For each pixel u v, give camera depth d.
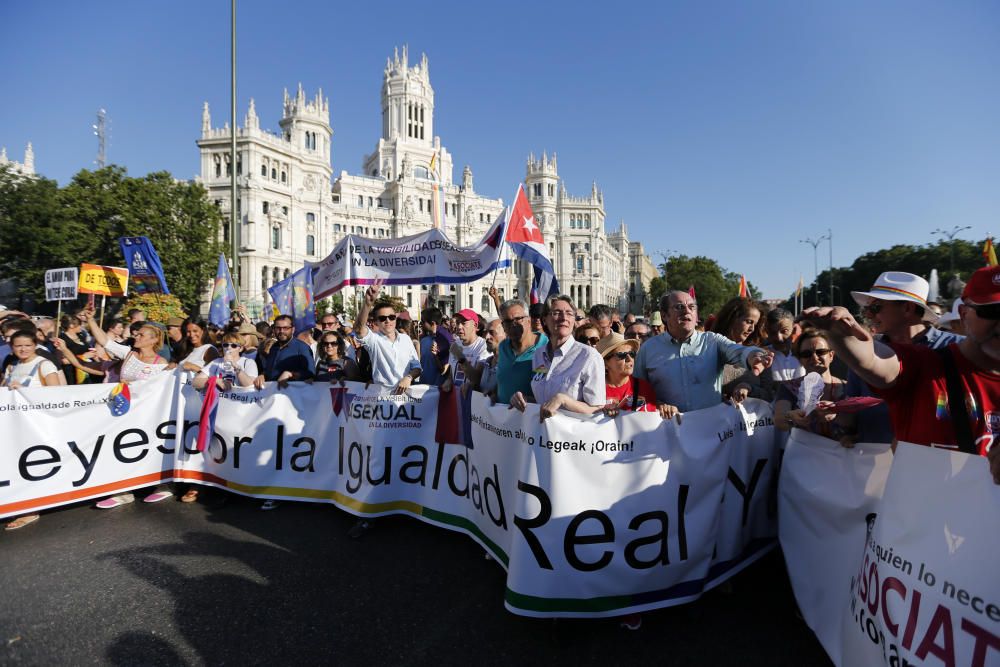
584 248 92.75
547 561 3.23
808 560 3.29
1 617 3.50
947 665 1.96
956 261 59.59
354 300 55.66
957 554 1.99
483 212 87.44
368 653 3.13
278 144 61.00
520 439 3.63
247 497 5.91
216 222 44.34
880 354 2.27
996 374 2.19
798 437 3.47
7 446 5.05
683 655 3.11
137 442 5.79
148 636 3.28
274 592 3.81
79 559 4.33
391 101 87.00
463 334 6.10
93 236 36.50
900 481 2.33
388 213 76.25
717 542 3.68
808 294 90.88
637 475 3.34
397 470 5.05
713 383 3.86
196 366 6.07
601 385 3.51
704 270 86.75
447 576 4.06
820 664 3.02
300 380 5.92
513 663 3.04
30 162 52.16
